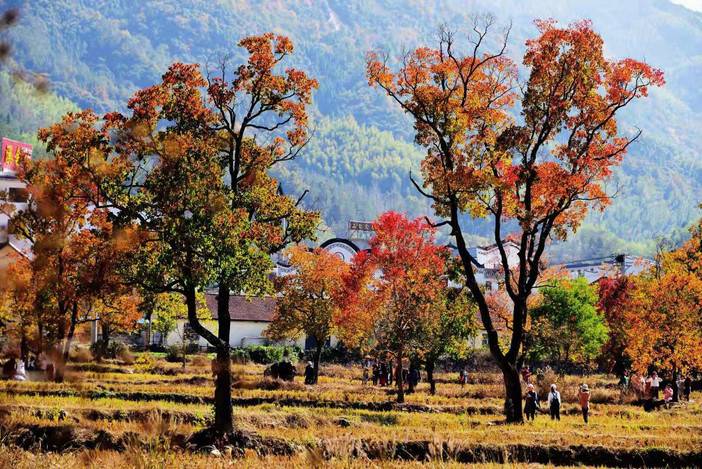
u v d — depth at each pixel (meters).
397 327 62.25
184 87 41.94
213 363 39.25
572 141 49.97
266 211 43.31
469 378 85.31
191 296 39.62
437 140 50.75
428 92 49.09
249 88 43.28
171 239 38.06
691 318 70.75
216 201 38.28
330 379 77.62
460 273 51.56
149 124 40.78
